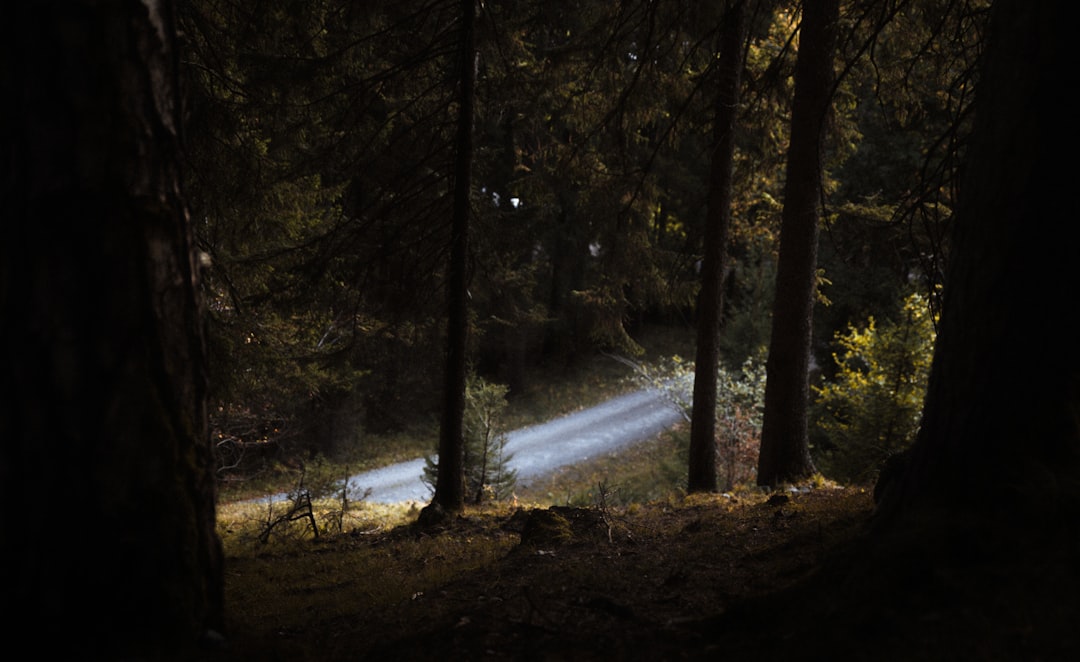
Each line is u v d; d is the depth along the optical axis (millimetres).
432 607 4805
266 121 10109
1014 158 3111
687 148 22750
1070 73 3012
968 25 6344
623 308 12977
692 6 8602
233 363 9242
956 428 3217
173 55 3031
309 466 12461
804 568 4090
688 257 11820
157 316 2879
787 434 10273
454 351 10672
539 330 26641
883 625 2721
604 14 9500
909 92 11305
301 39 9867
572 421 24531
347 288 11898
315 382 13820
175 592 2840
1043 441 3066
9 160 2609
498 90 10891
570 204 21891
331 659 3594
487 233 11445
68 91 2662
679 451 17219
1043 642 2361
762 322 19641
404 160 11172
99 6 2723
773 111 12070
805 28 10086
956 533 2922
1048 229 3045
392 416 24641
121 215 2764
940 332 3459
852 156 19484
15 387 2598
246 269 11086
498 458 13586
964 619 2576
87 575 2672
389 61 10531
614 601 4012
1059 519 2859
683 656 3092
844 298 20828
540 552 6117
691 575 4578
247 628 3527
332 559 8305
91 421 2689
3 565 2586
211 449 3168
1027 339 3072
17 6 2609
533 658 3344
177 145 3041
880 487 5090
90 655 2650
